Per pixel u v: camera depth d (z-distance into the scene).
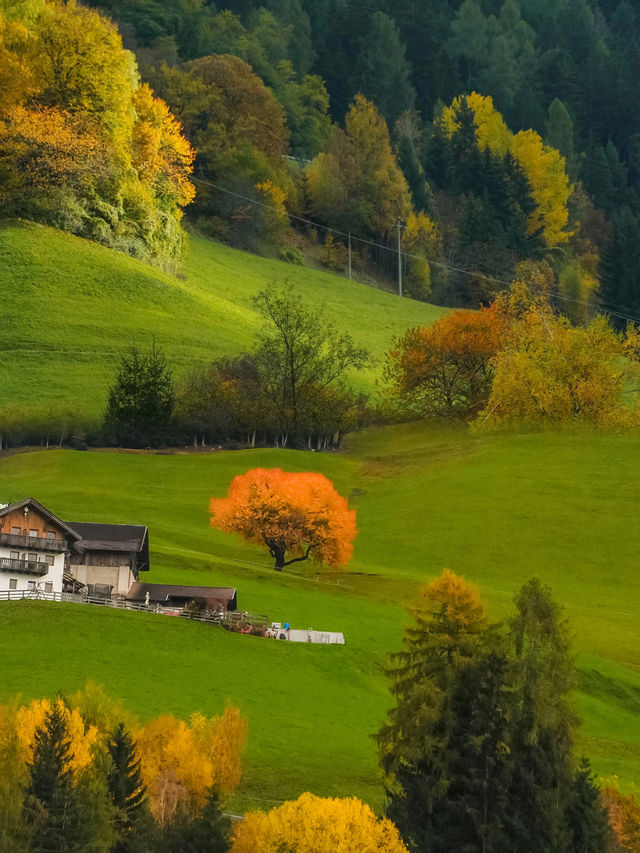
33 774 68.69
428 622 82.06
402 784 75.00
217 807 69.62
